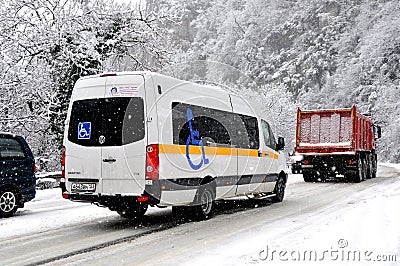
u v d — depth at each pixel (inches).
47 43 815.1
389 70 1945.1
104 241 298.8
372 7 2284.7
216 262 232.8
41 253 266.1
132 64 997.2
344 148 794.2
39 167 835.4
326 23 3181.6
